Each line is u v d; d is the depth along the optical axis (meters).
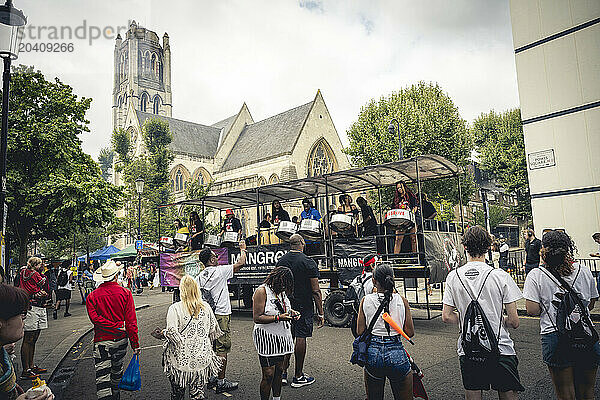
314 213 11.49
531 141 17.20
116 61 81.06
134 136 59.91
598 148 15.47
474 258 3.64
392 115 31.92
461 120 32.59
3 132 7.96
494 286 3.42
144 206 40.06
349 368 6.66
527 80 17.42
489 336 3.35
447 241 10.48
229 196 14.59
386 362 3.72
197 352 4.53
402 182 10.41
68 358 8.41
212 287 5.97
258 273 12.05
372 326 3.81
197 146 61.91
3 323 2.09
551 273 3.71
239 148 60.91
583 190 15.72
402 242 9.98
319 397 5.39
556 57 16.64
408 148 30.55
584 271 3.70
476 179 44.59
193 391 4.59
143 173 41.16
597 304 11.66
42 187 19.62
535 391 5.20
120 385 4.65
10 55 7.12
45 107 21.80
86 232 22.42
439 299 14.50
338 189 13.76
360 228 11.71
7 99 7.93
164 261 13.99
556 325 3.63
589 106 15.72
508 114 41.94
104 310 4.99
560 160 16.36
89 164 23.50
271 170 51.50
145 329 11.58
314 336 9.18
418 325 10.05
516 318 3.35
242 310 14.09
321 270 10.78
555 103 16.59
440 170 11.24
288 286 4.82
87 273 20.16
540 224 16.81
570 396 3.62
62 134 21.14
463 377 3.49
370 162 32.62
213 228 35.66
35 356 8.32
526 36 17.50
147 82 78.44
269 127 58.28
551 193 16.55
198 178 59.38
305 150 50.88
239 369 6.87
